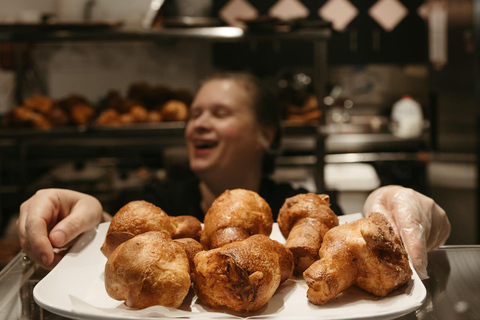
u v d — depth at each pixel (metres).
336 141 3.28
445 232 0.89
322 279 0.59
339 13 3.83
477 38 2.64
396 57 3.86
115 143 2.88
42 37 2.23
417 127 3.27
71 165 2.82
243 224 0.71
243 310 0.58
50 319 0.57
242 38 2.23
